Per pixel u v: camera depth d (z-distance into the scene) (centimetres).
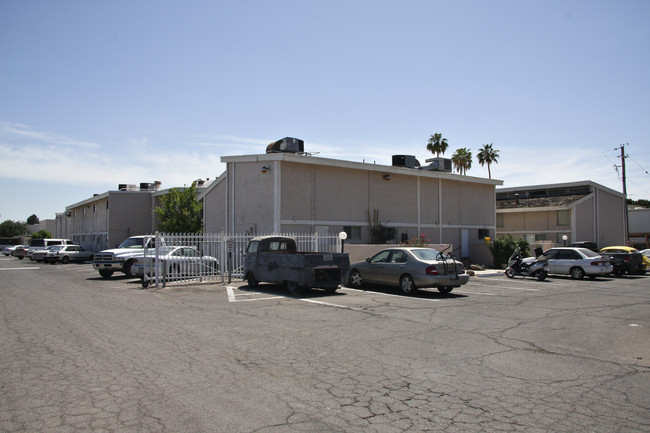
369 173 2500
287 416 474
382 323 977
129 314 1063
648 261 2719
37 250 3788
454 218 2927
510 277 2200
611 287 1806
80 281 1908
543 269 2081
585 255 2180
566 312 1158
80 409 487
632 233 5188
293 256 1423
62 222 6019
